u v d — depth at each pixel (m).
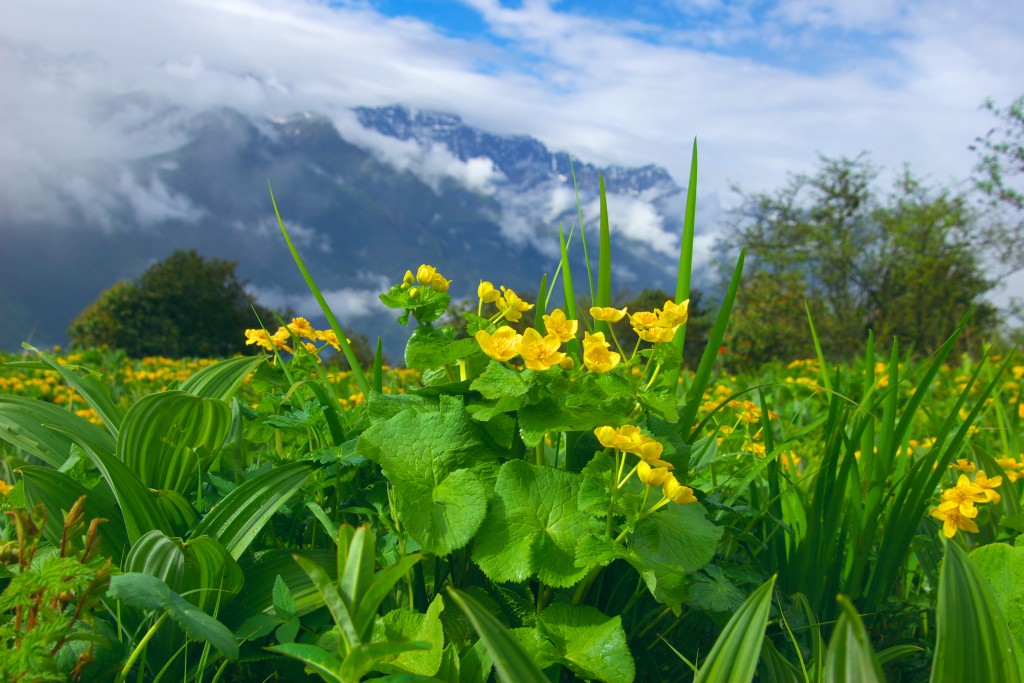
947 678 1.09
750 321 15.91
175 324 50.88
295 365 2.32
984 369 5.46
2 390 5.60
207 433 1.94
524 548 1.41
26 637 1.12
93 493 1.68
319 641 1.45
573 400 1.48
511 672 1.03
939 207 18.52
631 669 1.30
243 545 1.55
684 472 1.62
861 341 18.62
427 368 1.98
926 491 1.89
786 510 2.21
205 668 1.46
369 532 1.02
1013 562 1.55
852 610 0.94
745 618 1.11
